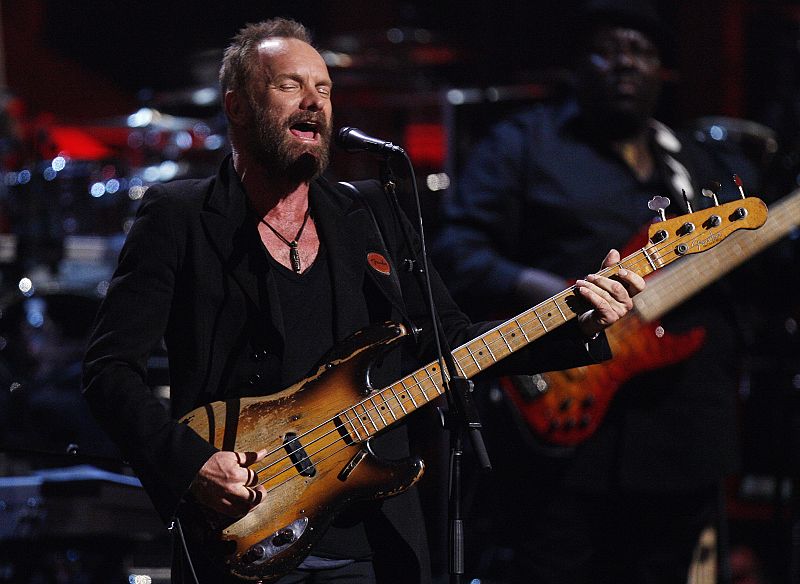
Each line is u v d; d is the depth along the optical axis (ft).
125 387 30.09
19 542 46.57
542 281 48.01
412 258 33.81
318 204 33.32
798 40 69.41
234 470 29.40
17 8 115.03
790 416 60.64
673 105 97.04
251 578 30.40
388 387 32.27
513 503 49.21
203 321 31.53
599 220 49.14
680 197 49.67
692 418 48.14
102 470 52.11
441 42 92.63
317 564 31.60
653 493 47.75
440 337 32.48
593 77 50.26
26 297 73.87
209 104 92.38
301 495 31.12
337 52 91.45
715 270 47.39
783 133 66.95
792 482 60.29
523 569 48.78
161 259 31.42
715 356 49.14
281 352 31.81
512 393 48.01
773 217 47.57
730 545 64.34
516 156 50.88
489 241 50.72
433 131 91.20
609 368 47.80
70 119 108.78
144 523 47.21
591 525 48.26
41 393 61.36
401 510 32.24
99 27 116.78
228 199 32.48
